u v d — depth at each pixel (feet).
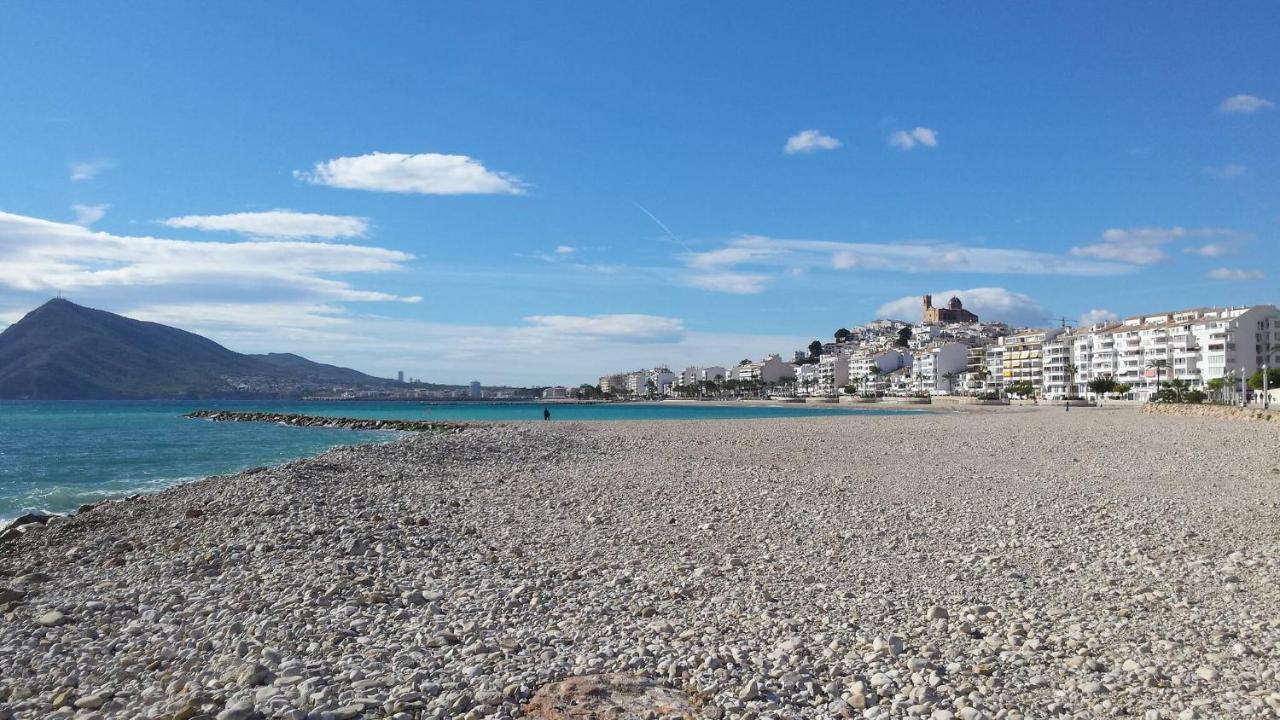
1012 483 92.99
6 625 38.22
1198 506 73.15
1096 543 57.16
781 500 80.07
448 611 40.24
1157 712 27.02
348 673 30.32
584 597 43.11
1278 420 203.82
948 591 44.60
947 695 28.68
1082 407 483.10
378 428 306.35
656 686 29.12
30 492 106.83
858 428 215.31
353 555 53.67
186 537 59.57
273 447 197.06
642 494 84.53
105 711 27.43
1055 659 32.86
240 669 30.37
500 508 75.25
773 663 31.96
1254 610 39.91
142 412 544.62
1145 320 590.96
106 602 41.63
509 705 26.91
